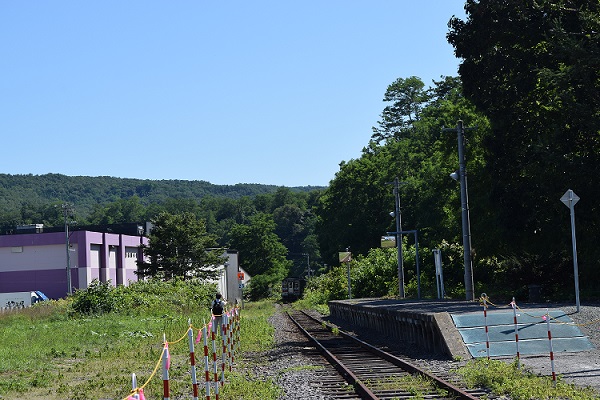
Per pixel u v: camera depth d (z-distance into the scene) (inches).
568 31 1413.6
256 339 1232.8
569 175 1325.0
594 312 888.3
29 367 836.6
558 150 1370.6
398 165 3371.1
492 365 651.5
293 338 1294.3
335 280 2687.0
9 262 3093.0
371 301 1745.8
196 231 3240.7
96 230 3661.4
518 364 637.9
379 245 3339.1
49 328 1350.9
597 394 503.2
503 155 1567.4
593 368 628.7
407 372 694.5
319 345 1005.8
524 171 1512.1
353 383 617.3
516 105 1574.8
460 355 752.3
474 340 784.9
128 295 1877.5
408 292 2092.8
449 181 2137.1
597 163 1342.3
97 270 3134.8
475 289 1775.3
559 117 1503.4
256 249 5969.5
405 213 3277.6
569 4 1439.5
